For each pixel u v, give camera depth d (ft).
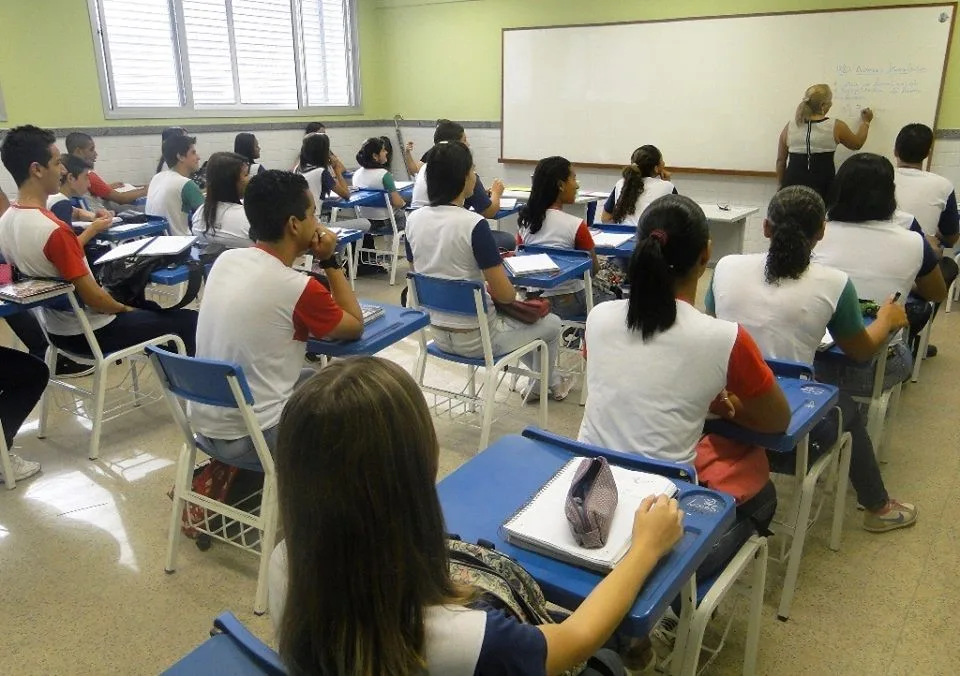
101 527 7.87
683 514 3.56
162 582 6.98
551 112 22.47
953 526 7.72
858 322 6.41
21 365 8.80
